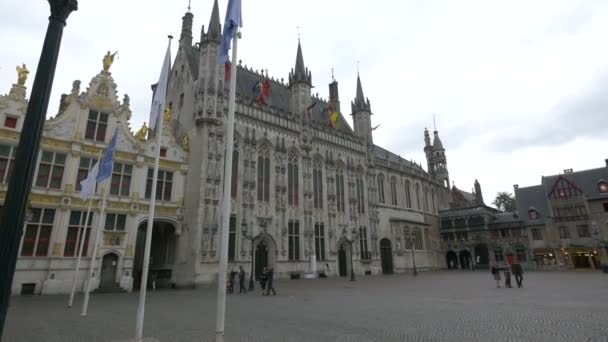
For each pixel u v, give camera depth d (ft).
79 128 103.19
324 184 169.78
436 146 291.58
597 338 32.86
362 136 203.72
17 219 20.02
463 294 76.48
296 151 160.76
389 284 111.75
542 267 204.95
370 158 199.52
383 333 37.55
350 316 49.34
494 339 33.60
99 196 103.30
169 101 157.89
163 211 116.98
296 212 152.35
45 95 22.18
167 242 127.13
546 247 207.00
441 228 251.39
